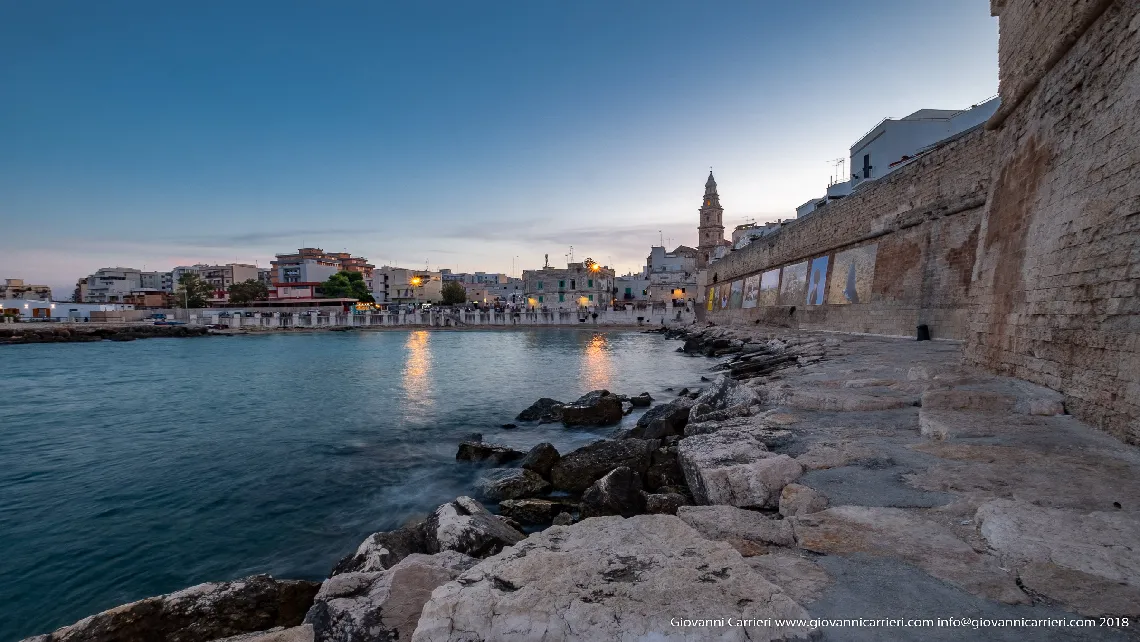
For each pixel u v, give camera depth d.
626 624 2.86
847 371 13.74
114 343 58.31
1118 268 6.82
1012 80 11.91
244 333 72.56
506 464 12.85
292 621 5.33
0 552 8.78
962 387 9.12
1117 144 7.20
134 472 12.88
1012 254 10.76
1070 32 8.81
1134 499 4.63
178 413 20.14
